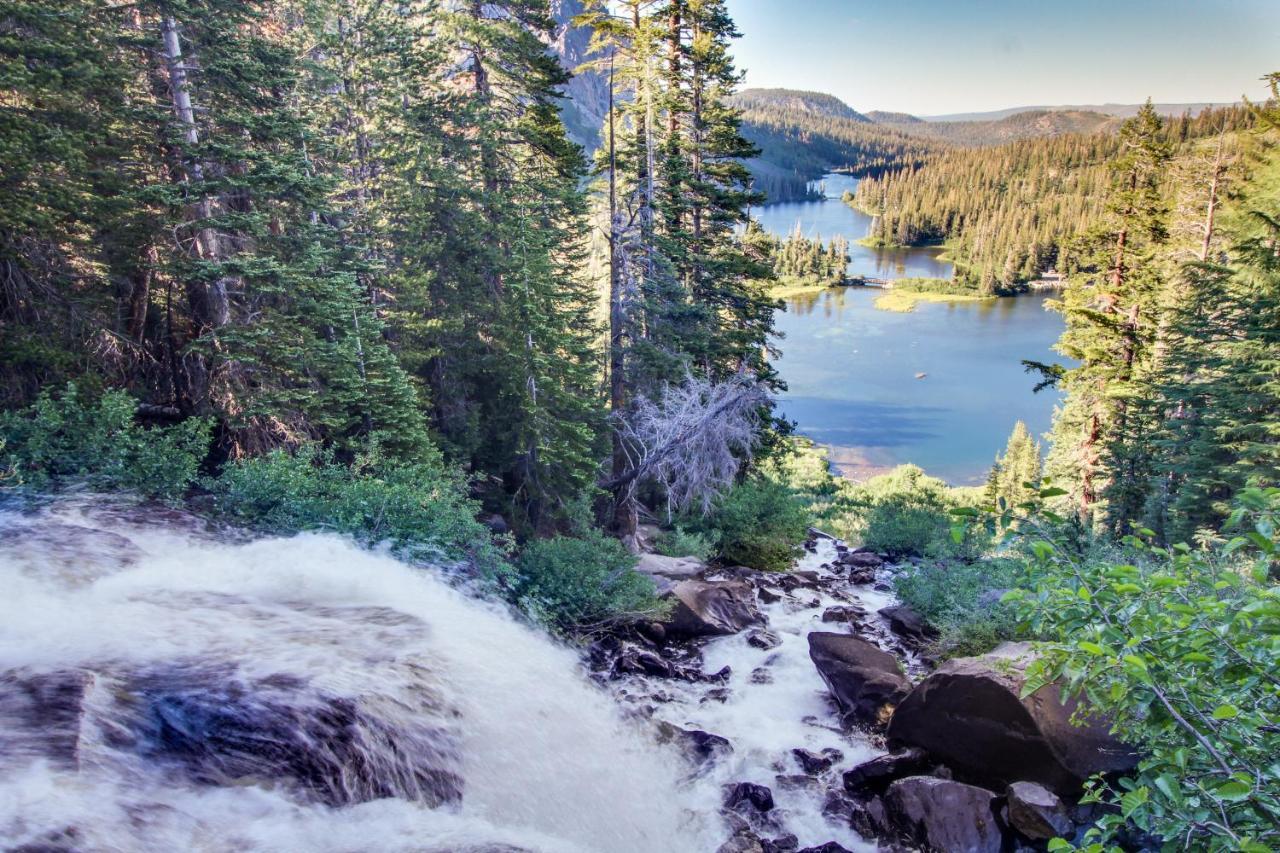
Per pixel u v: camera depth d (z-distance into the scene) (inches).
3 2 506.3
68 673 250.4
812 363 4667.8
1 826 176.2
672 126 1180.5
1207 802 162.4
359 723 267.3
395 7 995.9
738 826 370.6
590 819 325.1
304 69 877.8
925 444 3361.2
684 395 831.1
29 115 544.7
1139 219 1093.1
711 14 1117.7
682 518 935.7
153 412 683.4
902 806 375.2
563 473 828.0
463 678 354.0
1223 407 917.8
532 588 572.1
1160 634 159.6
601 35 912.9
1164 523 1017.5
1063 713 369.1
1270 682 153.4
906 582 673.6
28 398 572.1
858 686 488.4
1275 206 1195.3
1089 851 155.5
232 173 645.3
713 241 1110.4
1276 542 150.5
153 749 230.1
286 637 334.6
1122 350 1141.1
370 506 540.7
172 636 312.2
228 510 527.5
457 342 890.7
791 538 954.7
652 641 595.8
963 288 6840.6
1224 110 4389.8
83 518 449.1
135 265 612.7
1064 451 1461.6
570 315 840.3
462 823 261.3
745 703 508.1
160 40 603.5
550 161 1160.8
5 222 498.3
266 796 227.0
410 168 886.4
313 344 644.1
